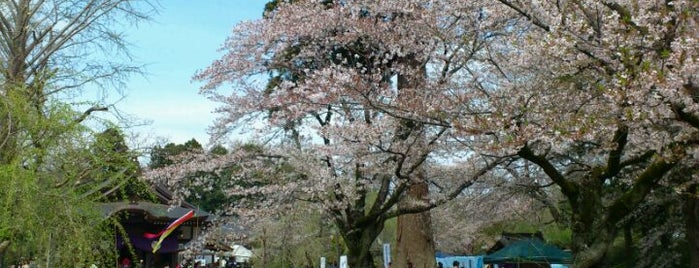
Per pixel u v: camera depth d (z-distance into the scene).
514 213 17.50
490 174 13.32
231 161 14.66
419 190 14.25
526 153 9.01
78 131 6.95
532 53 9.10
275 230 22.62
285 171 15.19
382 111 9.99
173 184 15.13
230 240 18.47
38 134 6.95
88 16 14.23
